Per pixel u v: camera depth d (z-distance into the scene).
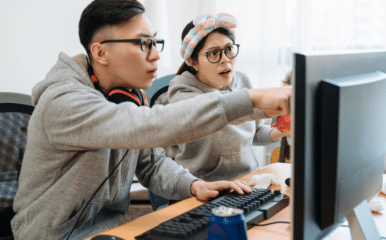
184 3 2.96
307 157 0.49
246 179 1.21
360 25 2.23
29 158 0.91
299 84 0.48
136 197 2.05
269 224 0.80
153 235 0.72
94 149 0.84
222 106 0.65
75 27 2.44
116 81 0.95
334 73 0.53
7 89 2.14
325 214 0.52
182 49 1.42
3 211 1.02
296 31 2.42
